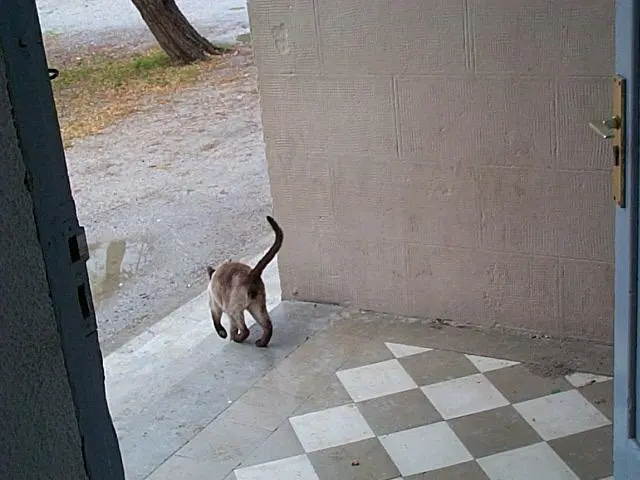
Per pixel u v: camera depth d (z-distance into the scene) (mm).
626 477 2127
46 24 11773
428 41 3184
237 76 8977
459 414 2922
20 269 776
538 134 3119
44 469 823
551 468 2596
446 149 3309
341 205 3604
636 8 1785
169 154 6836
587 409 2871
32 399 802
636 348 2012
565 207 3166
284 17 3398
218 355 3479
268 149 3650
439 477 2607
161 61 9719
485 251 3379
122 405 3180
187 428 2994
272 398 3135
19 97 772
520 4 2986
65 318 847
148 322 4020
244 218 5316
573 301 3273
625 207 1957
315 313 3744
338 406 3041
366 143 3449
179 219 5406
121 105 8391
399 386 3127
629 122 1879
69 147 7227
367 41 3293
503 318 3441
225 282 3461
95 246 5070
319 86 3445
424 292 3566
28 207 779
